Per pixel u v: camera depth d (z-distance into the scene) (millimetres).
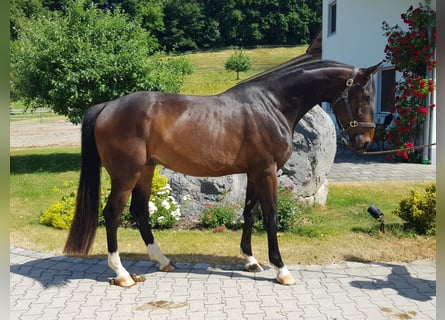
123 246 5410
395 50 11273
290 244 5367
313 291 4043
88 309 3721
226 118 4090
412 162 11695
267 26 72500
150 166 4434
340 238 5574
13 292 4082
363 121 4152
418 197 5777
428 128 11289
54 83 10180
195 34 71812
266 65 57844
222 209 6164
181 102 4137
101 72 10188
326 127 6824
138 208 4598
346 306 3729
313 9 73875
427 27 10875
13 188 9172
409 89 11039
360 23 14555
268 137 4078
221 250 5230
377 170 10602
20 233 5996
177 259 4949
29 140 18531
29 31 11180
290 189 6504
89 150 4207
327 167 7000
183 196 6422
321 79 4172
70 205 6375
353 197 7785
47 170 11508
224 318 3520
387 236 5621
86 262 4910
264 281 4297
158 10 57656
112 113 4090
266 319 3498
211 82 46312
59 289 4152
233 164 4168
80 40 10336
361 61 14625
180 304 3789
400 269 4605
